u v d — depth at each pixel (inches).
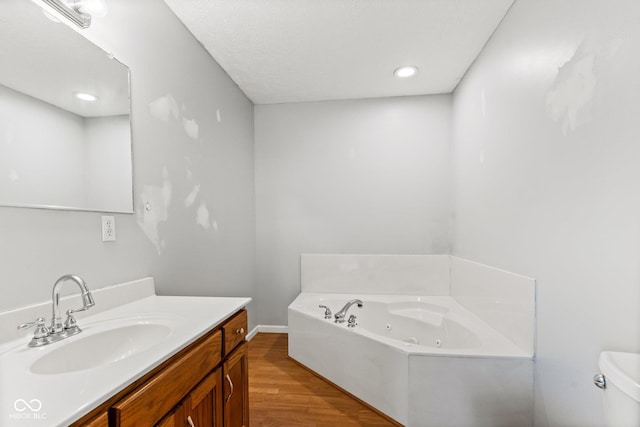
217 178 90.5
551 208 52.8
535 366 58.7
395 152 116.8
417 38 78.7
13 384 26.0
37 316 38.7
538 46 56.6
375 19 71.2
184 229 73.0
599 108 41.6
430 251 115.0
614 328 39.4
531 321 59.1
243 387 53.1
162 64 64.6
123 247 53.8
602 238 41.3
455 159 107.1
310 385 83.7
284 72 96.7
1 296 36.1
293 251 122.6
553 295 52.6
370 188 118.3
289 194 122.6
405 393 65.1
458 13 69.1
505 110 69.9
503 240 71.0
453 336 84.5
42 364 32.1
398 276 115.5
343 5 66.5
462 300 98.7
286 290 123.2
